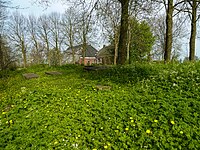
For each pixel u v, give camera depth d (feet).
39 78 38.06
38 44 168.14
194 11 45.55
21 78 42.45
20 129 16.35
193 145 13.12
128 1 38.78
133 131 15.02
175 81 23.32
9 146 14.42
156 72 29.09
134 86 23.79
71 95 22.30
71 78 33.37
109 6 40.19
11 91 29.01
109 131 15.40
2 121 17.97
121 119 16.62
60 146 14.16
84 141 14.53
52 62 165.68
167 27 40.63
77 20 41.27
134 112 17.40
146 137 14.33
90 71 39.52
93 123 16.56
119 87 23.88
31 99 21.75
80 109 18.76
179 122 15.40
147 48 115.14
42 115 18.24
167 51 41.29
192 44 48.06
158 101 18.79
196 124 15.12
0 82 41.52
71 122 16.78
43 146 14.24
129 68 34.40
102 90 23.20
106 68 39.70
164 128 14.96
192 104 17.90
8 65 78.07
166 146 13.32
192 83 22.18
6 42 89.15
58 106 19.76
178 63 36.32
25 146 14.28
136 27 93.66
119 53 42.45
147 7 39.68
